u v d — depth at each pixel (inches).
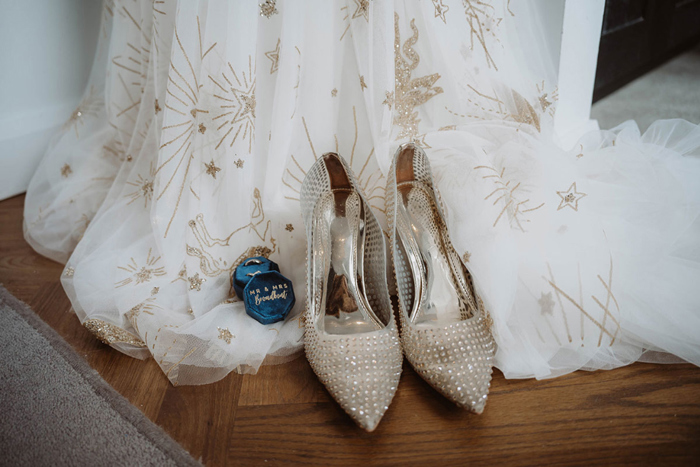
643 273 34.7
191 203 38.2
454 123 41.5
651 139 43.7
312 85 38.1
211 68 35.9
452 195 36.0
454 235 35.3
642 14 71.4
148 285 38.4
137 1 42.4
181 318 37.0
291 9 34.5
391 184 36.4
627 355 33.6
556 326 33.4
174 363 33.9
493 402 31.4
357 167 42.3
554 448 28.4
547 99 41.4
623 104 68.7
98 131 49.1
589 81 51.8
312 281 35.5
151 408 31.8
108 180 48.7
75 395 32.4
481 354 31.1
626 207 37.5
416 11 38.1
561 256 33.9
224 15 34.8
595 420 29.9
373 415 28.5
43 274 44.0
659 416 29.9
